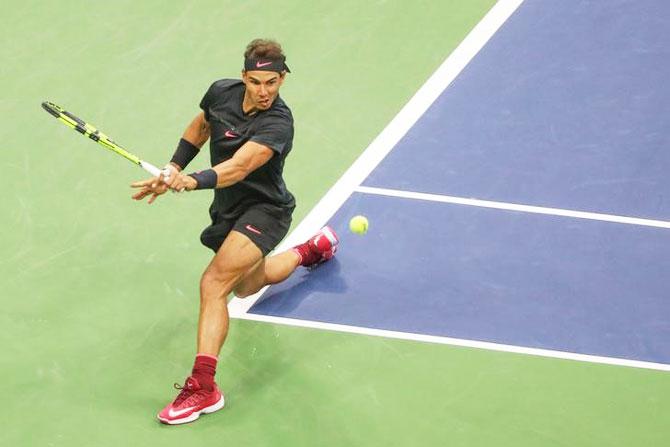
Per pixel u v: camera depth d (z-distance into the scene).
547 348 25.39
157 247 27.61
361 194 28.81
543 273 26.95
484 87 31.64
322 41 33.09
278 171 24.28
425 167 29.47
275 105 23.69
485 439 23.58
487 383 24.67
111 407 24.12
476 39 33.09
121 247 27.59
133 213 28.39
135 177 29.28
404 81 31.91
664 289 26.59
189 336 25.67
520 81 31.78
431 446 23.42
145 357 25.20
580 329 25.78
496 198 28.69
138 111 31.05
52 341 25.45
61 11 33.97
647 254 27.33
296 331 25.81
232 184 23.42
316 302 26.44
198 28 33.44
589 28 33.28
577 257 27.28
